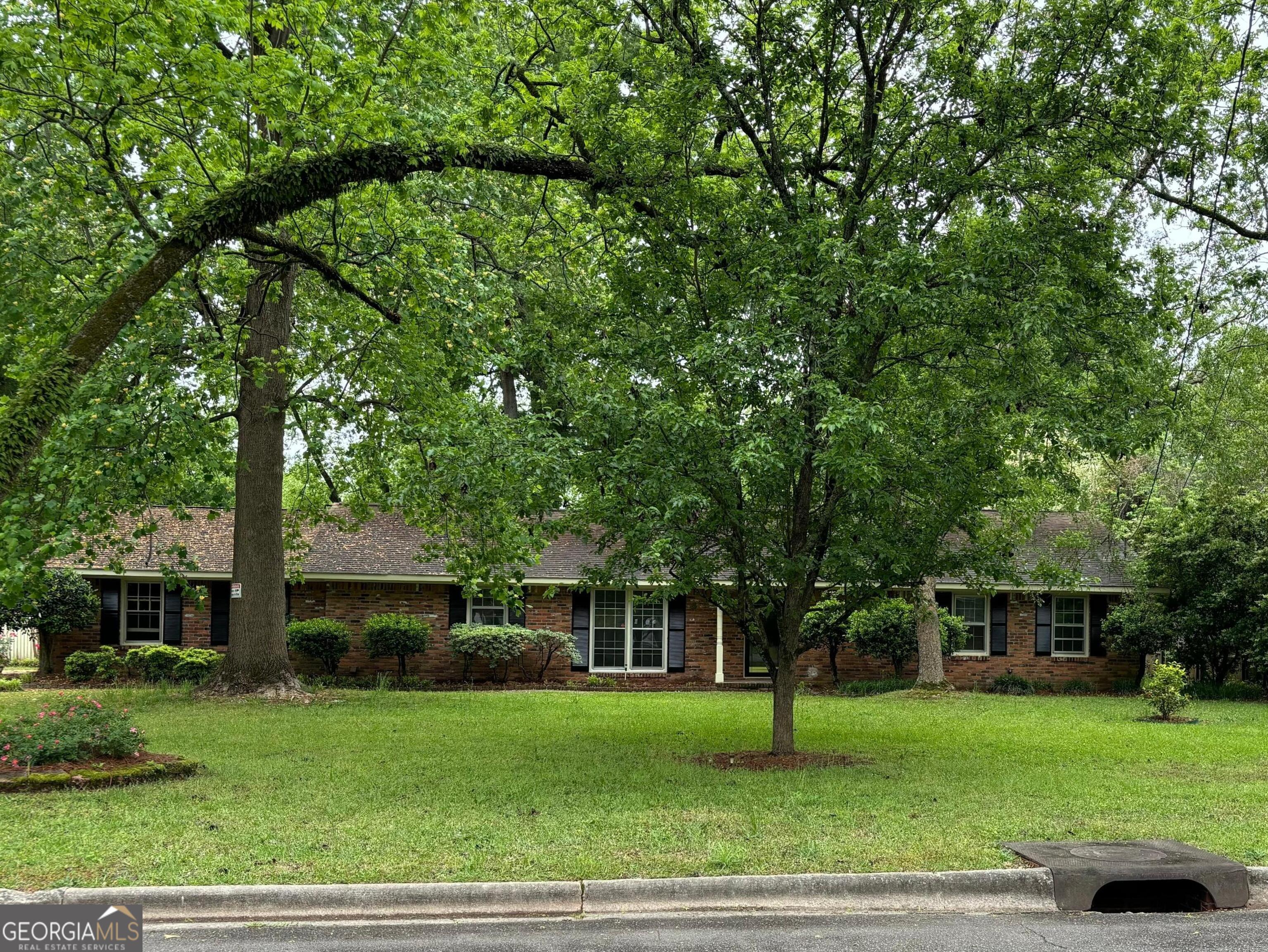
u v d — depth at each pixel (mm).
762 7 10812
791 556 11062
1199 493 22375
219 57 9648
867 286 9023
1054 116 10570
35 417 7965
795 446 9328
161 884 6074
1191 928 5910
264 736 12781
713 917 6000
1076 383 10336
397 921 5891
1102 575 23859
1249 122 12242
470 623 22359
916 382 11148
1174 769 10875
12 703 15977
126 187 10883
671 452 9773
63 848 6805
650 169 10984
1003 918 6090
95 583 21938
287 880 6188
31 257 11656
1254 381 17734
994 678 23203
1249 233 12188
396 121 10586
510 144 13844
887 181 10703
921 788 9453
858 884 6324
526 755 11414
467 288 13312
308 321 18328
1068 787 9594
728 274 11047
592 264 16875
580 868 6488
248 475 17703
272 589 17734
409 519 16984
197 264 11727
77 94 10453
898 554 10320
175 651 20438
